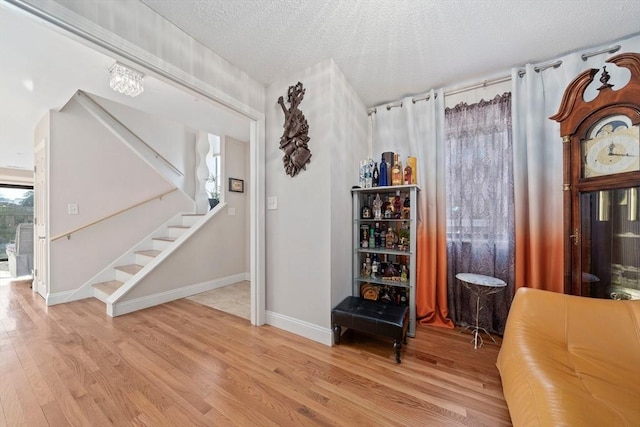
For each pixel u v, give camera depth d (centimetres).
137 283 283
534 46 191
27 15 110
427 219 248
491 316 225
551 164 204
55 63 211
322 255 211
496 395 146
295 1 151
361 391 150
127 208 366
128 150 374
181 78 172
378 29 175
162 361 179
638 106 148
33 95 265
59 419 129
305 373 166
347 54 202
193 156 500
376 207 249
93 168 336
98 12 130
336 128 215
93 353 189
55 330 228
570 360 123
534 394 101
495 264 225
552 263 203
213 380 159
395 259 259
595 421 84
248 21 167
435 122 247
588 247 167
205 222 363
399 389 151
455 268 241
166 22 163
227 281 394
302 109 223
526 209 211
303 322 221
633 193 158
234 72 215
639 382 110
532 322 143
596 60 193
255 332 227
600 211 165
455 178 242
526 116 210
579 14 160
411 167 236
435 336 219
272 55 202
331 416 131
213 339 213
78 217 321
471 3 153
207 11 158
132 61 148
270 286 243
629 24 168
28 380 158
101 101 363
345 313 197
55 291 299
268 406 138
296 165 221
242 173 425
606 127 159
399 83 242
